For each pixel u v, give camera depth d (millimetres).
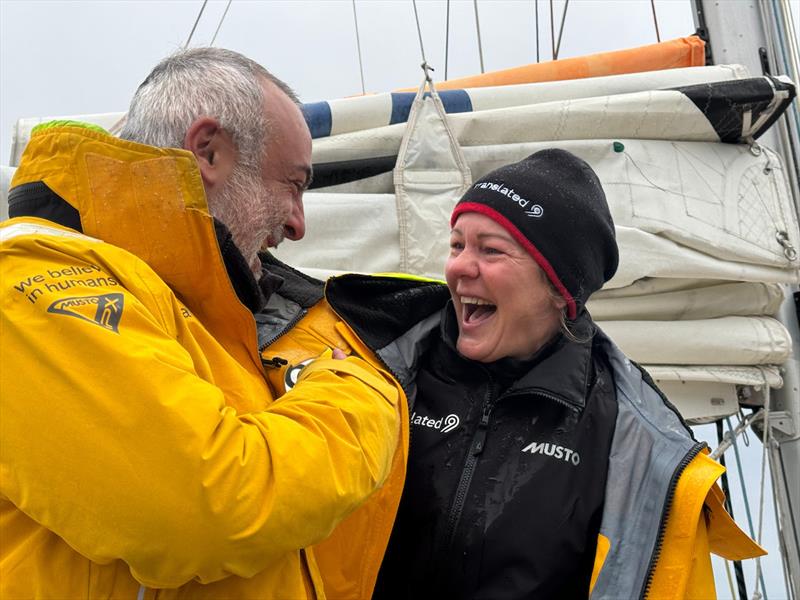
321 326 1596
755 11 3070
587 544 1459
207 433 1016
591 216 1591
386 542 1399
